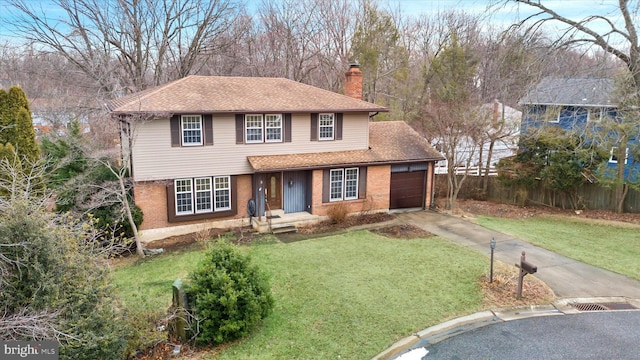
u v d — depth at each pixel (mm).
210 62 36750
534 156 22125
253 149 18672
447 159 22516
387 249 15266
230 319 8766
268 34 36906
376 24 32875
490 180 24531
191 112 16594
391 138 22625
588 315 10180
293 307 10562
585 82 25312
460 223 19078
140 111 15453
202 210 18266
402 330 9461
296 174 19906
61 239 6758
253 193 19016
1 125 15750
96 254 7996
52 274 6484
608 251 14945
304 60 37094
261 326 9609
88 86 29078
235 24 35031
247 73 36594
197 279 9078
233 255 9383
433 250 15062
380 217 20188
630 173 20234
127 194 16859
